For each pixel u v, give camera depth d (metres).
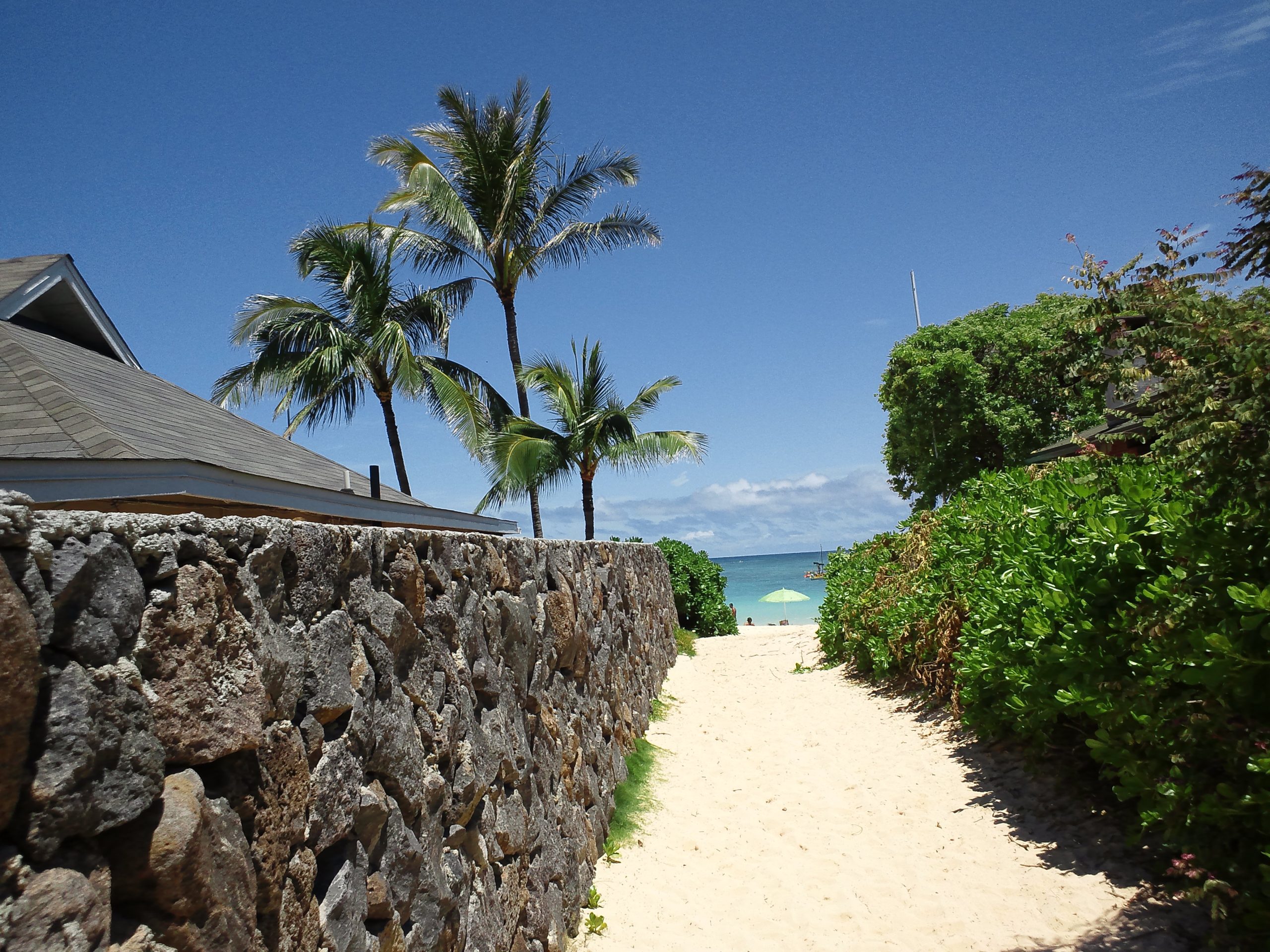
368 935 2.81
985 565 8.66
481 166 20.22
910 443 27.83
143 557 2.02
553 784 5.53
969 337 26.83
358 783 2.89
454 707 3.93
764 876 5.95
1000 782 6.84
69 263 8.97
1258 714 4.09
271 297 19.38
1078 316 4.55
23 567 1.66
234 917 2.07
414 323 20.91
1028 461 23.94
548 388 19.97
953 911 5.06
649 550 14.95
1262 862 4.07
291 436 20.02
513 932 4.27
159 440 6.12
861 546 16.11
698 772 8.54
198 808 1.99
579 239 21.22
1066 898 4.93
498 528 10.74
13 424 5.58
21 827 1.57
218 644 2.21
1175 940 4.27
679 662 15.79
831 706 10.94
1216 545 4.08
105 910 1.72
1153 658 4.64
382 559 3.41
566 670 6.65
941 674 9.16
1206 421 3.60
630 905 5.67
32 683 1.60
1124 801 5.71
